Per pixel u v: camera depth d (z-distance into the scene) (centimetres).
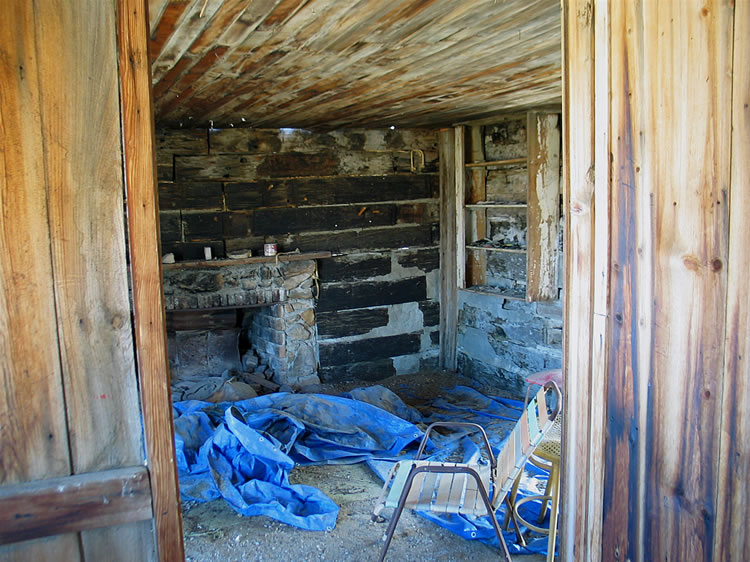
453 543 279
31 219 129
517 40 232
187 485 326
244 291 514
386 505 241
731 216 118
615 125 144
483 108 429
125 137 131
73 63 128
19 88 125
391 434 395
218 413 409
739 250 117
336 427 393
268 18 198
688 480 132
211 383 526
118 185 134
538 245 451
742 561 121
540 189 444
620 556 153
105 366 138
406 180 559
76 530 137
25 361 132
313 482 347
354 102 372
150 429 139
